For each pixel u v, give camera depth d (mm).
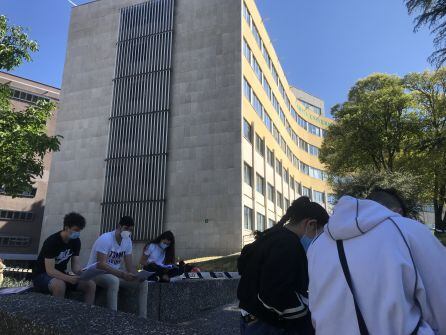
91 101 31484
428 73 30547
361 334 1376
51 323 2609
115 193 28234
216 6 30016
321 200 56531
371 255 1427
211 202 25859
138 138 28891
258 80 33344
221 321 6379
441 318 1334
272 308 2139
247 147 28734
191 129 27828
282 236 2301
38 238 47344
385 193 2152
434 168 26328
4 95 11500
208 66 28828
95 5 34062
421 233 1450
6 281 9727
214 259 22031
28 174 10281
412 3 11633
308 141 55938
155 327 2516
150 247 7012
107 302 5008
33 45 10953
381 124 31312
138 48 31219
